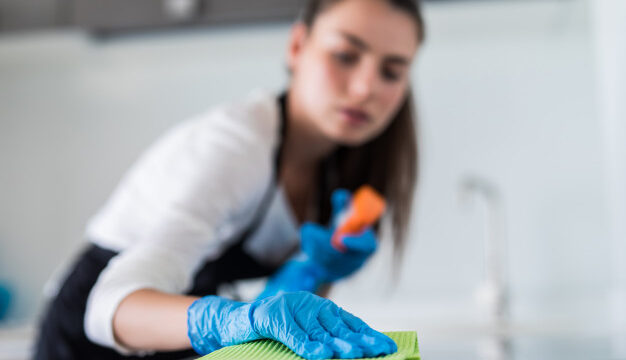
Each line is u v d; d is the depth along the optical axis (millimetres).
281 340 494
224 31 2014
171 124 2150
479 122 2066
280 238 1021
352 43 873
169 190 779
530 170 2041
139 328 601
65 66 2170
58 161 2148
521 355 974
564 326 1500
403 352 462
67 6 1910
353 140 917
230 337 532
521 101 2062
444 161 2062
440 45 2086
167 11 1890
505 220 2029
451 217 2033
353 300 2023
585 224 2004
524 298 1988
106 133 2152
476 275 1998
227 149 802
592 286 1972
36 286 2105
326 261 946
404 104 1119
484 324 1554
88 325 650
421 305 1983
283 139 938
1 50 2041
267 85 2133
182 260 716
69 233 2121
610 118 1920
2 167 2156
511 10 1926
